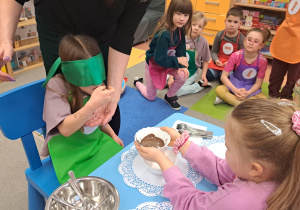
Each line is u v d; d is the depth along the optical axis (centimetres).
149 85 245
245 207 64
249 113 65
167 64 220
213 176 83
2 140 194
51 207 68
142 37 406
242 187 67
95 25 116
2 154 182
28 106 103
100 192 76
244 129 64
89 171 108
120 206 74
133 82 287
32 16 316
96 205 74
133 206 74
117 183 81
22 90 100
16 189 156
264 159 63
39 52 338
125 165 88
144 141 95
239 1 349
